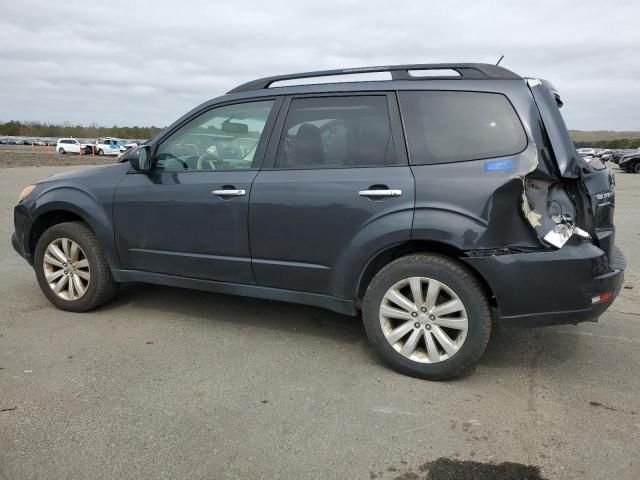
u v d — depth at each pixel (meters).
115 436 2.70
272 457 2.55
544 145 3.20
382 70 3.65
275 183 3.66
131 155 4.11
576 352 3.83
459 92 3.38
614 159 37.47
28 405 2.98
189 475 2.41
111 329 4.16
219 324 4.32
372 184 3.37
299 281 3.69
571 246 3.10
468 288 3.18
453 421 2.88
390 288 3.38
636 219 9.95
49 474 2.41
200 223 3.92
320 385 3.29
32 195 4.61
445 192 3.19
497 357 3.74
